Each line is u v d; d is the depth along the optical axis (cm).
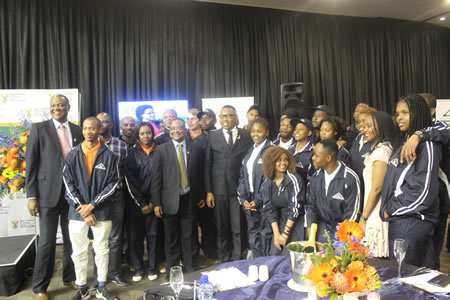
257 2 578
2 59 457
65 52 479
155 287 154
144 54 524
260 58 595
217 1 562
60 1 479
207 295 130
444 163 197
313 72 629
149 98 529
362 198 247
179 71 546
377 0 600
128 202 318
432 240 188
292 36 614
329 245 127
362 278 115
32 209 271
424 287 139
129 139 362
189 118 398
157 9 531
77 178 266
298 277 145
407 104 200
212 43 564
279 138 361
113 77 507
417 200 182
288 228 263
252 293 142
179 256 316
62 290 296
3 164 301
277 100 602
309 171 294
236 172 331
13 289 291
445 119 620
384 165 219
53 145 277
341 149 287
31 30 465
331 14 646
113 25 505
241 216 337
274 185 277
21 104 398
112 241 299
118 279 304
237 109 515
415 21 720
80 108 446
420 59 733
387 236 220
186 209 312
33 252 340
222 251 335
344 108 658
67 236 296
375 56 684
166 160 305
